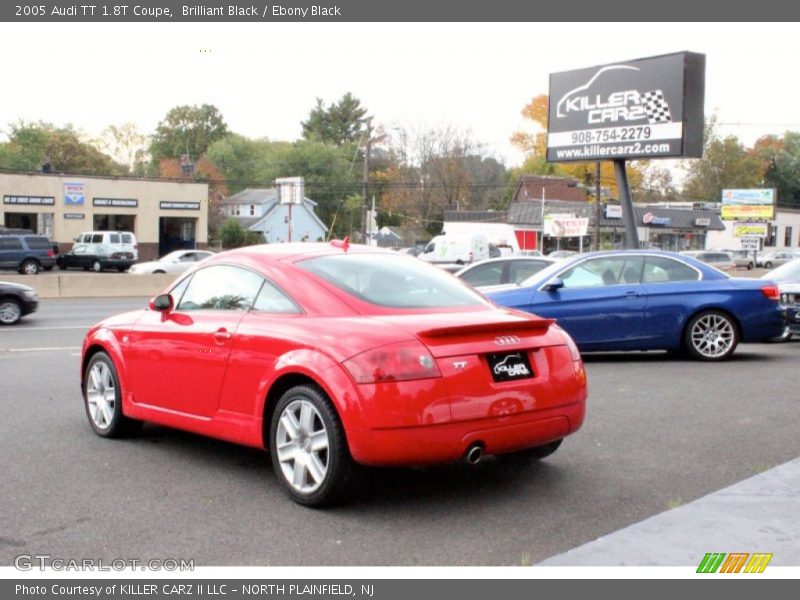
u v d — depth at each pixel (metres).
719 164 95.31
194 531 5.00
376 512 5.32
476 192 82.75
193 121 113.00
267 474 6.21
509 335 5.40
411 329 5.11
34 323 19.52
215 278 6.44
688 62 26.38
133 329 6.91
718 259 59.03
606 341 11.73
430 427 4.94
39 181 53.16
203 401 6.16
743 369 11.09
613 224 66.06
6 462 6.54
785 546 4.65
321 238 91.88
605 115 28.28
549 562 4.49
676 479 6.00
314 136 112.62
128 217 58.06
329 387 5.07
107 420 7.27
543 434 5.45
